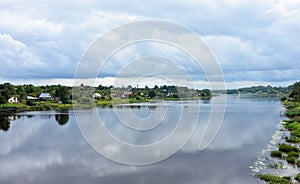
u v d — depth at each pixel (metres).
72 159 24.36
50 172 21.03
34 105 84.75
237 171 20.52
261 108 81.38
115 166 22.11
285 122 46.81
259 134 35.88
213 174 20.02
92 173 20.59
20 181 19.27
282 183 17.52
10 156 25.69
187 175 19.92
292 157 23.48
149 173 20.42
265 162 22.72
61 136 35.28
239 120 50.69
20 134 37.34
